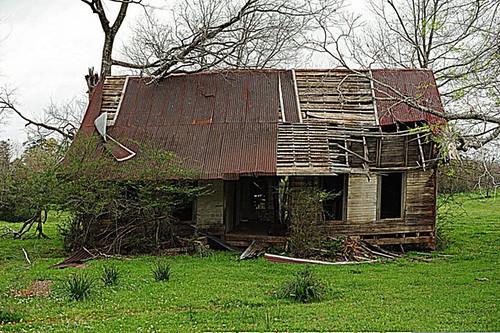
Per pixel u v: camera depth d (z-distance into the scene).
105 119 21.70
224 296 12.08
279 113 21.23
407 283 13.90
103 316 10.35
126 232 19.53
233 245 20.34
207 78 23.19
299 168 18.95
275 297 12.12
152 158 19.23
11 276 14.76
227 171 19.27
